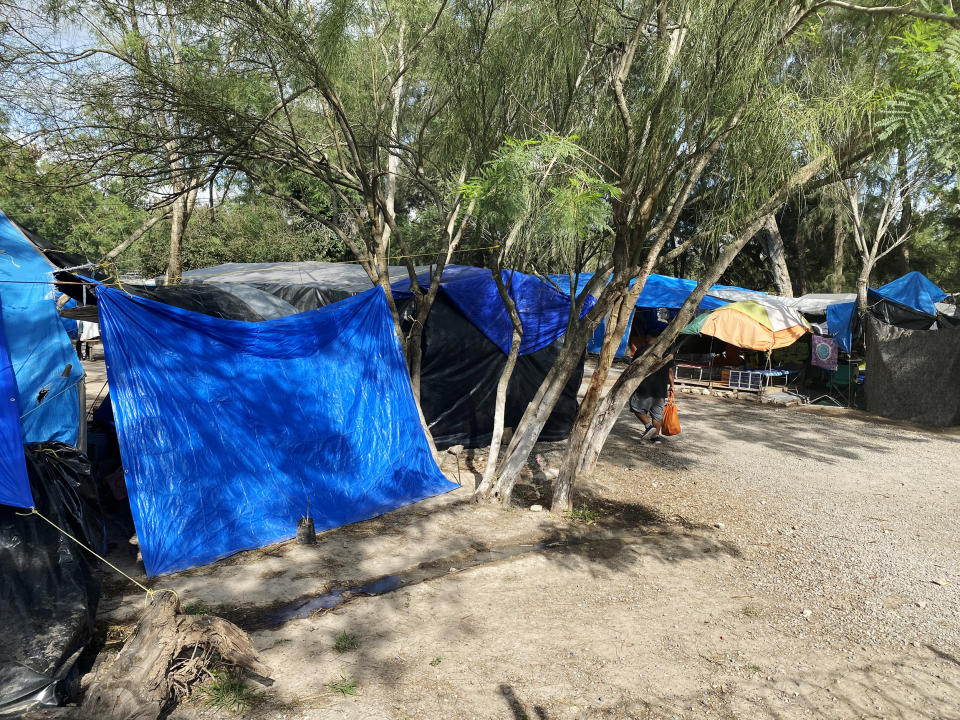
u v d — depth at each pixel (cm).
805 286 2645
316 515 621
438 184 781
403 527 633
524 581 515
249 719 334
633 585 516
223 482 571
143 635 356
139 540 507
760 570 556
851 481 845
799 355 1719
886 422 1270
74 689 351
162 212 996
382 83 761
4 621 362
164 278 905
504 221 481
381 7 701
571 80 624
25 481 418
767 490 794
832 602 498
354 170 806
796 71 553
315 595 494
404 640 420
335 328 705
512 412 979
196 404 571
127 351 536
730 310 1398
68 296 594
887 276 2752
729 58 527
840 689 380
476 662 396
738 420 1250
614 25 596
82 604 397
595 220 437
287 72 651
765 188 565
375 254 763
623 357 2027
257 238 1767
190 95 620
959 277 2677
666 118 560
